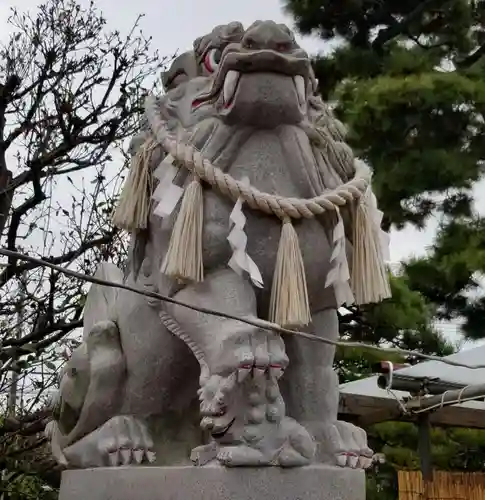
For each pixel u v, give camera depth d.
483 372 3.63
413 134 5.74
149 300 1.51
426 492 4.04
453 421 4.09
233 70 1.40
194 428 1.58
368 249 1.45
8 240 3.85
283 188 1.43
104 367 1.58
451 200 5.94
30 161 3.99
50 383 3.67
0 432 3.59
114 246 4.19
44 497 4.00
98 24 5.54
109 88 4.49
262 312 1.45
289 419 1.34
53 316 3.84
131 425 1.53
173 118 1.54
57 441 1.76
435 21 6.52
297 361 1.45
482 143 5.62
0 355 3.36
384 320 5.40
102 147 4.30
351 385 4.12
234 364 1.27
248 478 1.28
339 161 1.51
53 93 4.51
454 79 5.39
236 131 1.44
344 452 1.40
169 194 1.42
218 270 1.41
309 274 1.42
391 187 5.55
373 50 6.35
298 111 1.43
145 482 1.38
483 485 4.09
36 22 4.59
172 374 1.53
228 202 1.41
